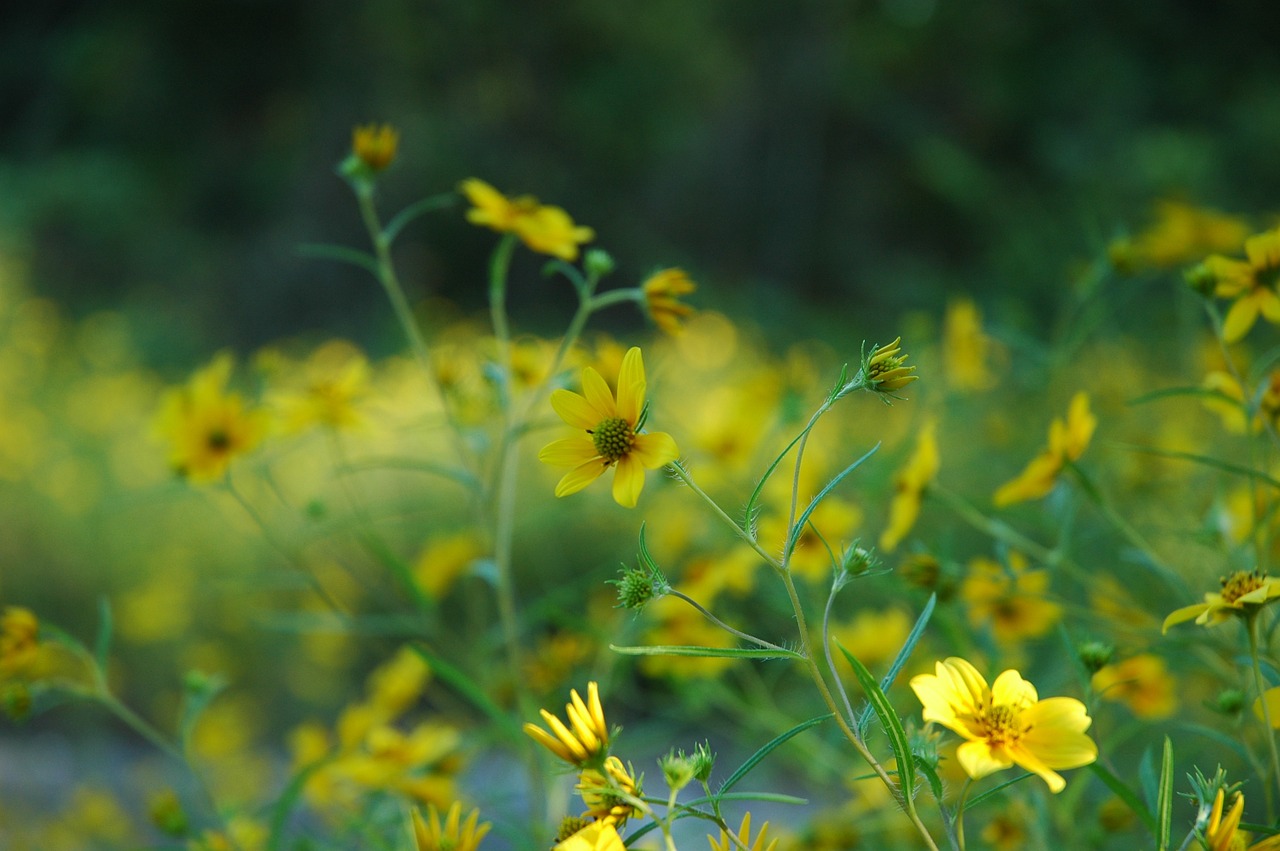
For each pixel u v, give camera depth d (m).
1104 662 0.81
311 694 2.45
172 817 0.98
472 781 1.15
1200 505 1.09
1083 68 5.71
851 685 1.06
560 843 0.70
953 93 6.87
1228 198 4.62
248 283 7.30
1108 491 1.20
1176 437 1.28
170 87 7.55
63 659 2.21
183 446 1.09
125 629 2.44
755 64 7.74
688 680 1.16
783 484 1.20
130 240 7.11
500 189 7.26
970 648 0.95
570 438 0.75
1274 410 0.87
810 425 0.71
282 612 2.51
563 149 7.55
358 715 1.06
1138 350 2.05
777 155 7.68
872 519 1.29
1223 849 0.69
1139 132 5.20
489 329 6.22
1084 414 0.90
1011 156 6.27
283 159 7.61
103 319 5.48
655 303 0.96
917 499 0.96
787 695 1.31
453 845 0.72
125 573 2.67
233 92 7.63
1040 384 1.49
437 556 1.24
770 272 7.53
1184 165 4.49
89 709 2.04
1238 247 1.37
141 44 7.42
